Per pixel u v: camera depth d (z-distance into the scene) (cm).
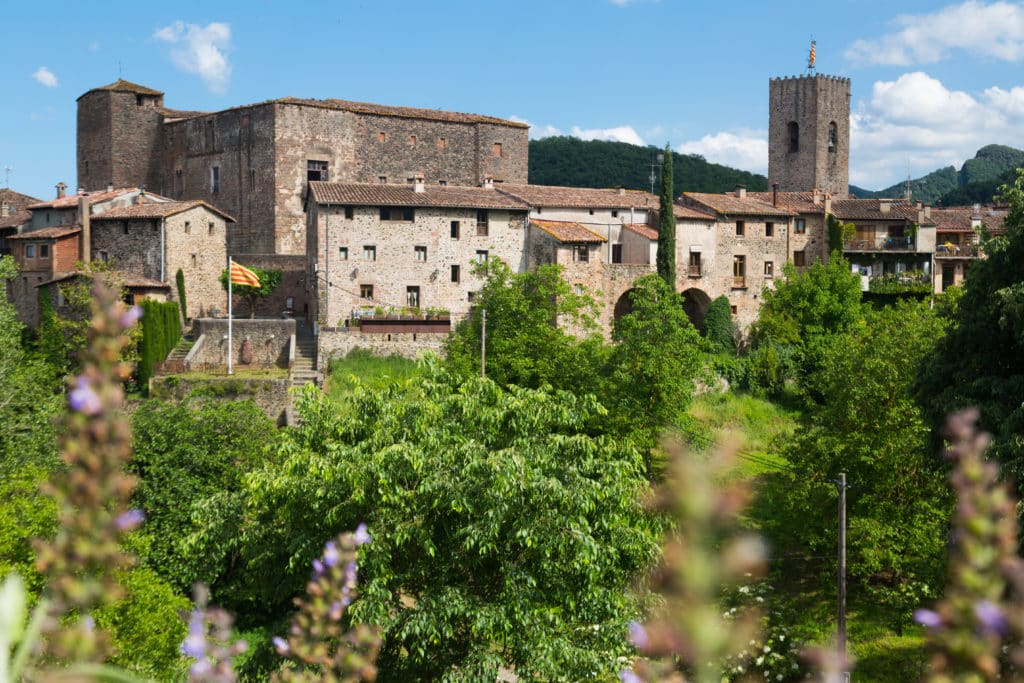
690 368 4262
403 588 2250
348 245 5669
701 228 6369
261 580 2284
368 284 5709
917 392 2852
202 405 3753
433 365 2548
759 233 6556
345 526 2119
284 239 7388
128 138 8275
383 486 2048
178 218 6088
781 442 3875
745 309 6519
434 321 5562
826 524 3195
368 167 7712
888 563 3005
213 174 7838
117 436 336
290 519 2189
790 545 3419
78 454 331
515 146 8325
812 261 6725
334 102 7712
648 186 12606
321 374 5141
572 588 2127
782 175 9669
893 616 2916
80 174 8531
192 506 2442
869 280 6562
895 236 6812
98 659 407
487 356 4441
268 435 3347
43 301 5691
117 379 337
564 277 5803
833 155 9575
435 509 2098
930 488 3103
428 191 6066
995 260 2692
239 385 4719
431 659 2130
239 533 2341
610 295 6022
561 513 2081
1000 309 2542
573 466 2222
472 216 5888
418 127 7912
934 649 257
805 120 9494
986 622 247
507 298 4566
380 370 5259
